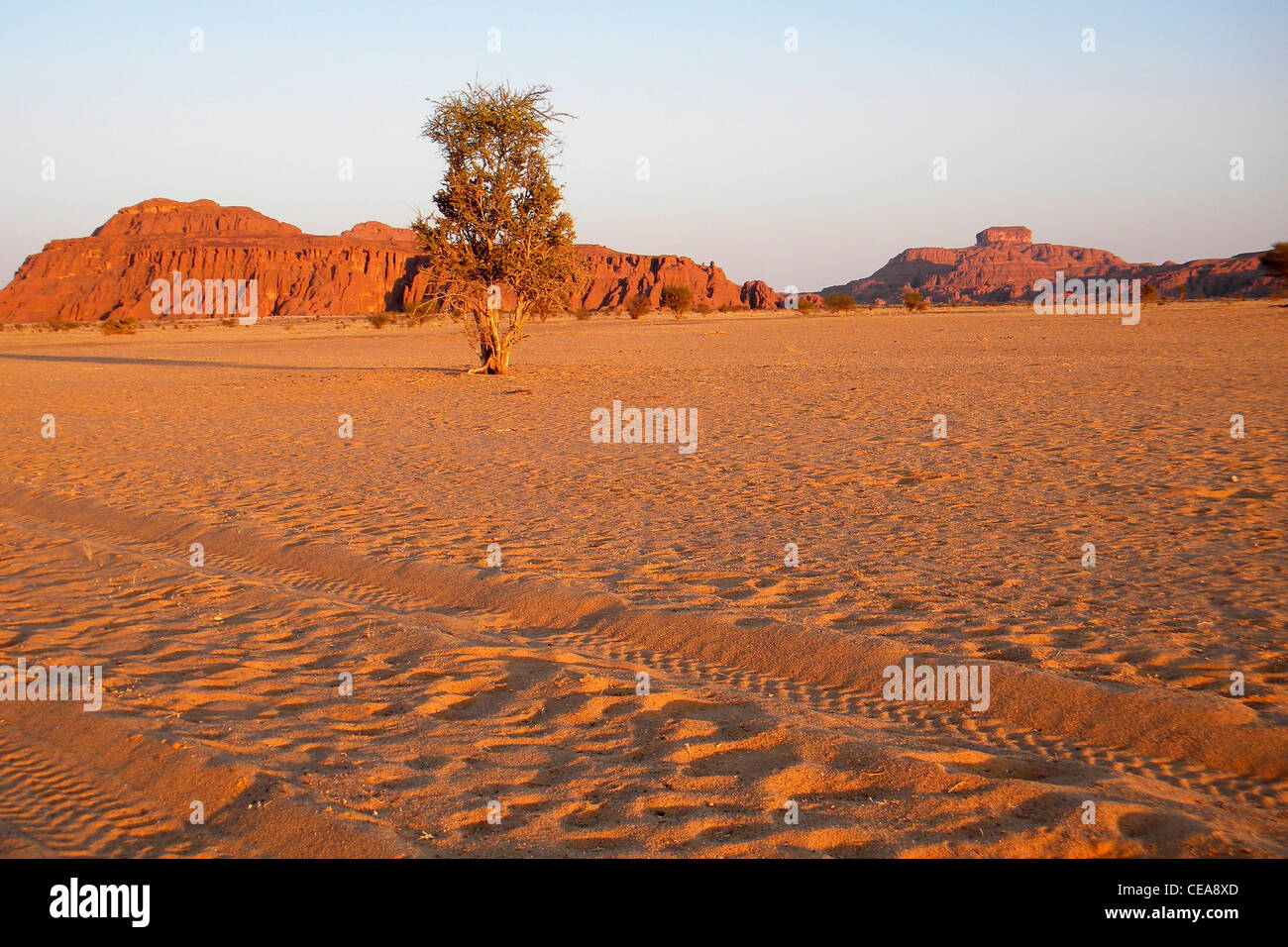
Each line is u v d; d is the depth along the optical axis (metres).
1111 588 7.05
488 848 3.89
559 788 4.40
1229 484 10.62
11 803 4.38
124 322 91.38
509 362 37.31
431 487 11.86
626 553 8.43
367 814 4.15
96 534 9.99
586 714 5.23
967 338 47.31
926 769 4.42
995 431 15.36
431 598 7.50
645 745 4.84
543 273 29.03
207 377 32.78
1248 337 38.97
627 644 6.41
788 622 6.37
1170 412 16.83
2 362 45.03
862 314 123.69
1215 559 7.76
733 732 4.95
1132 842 3.90
